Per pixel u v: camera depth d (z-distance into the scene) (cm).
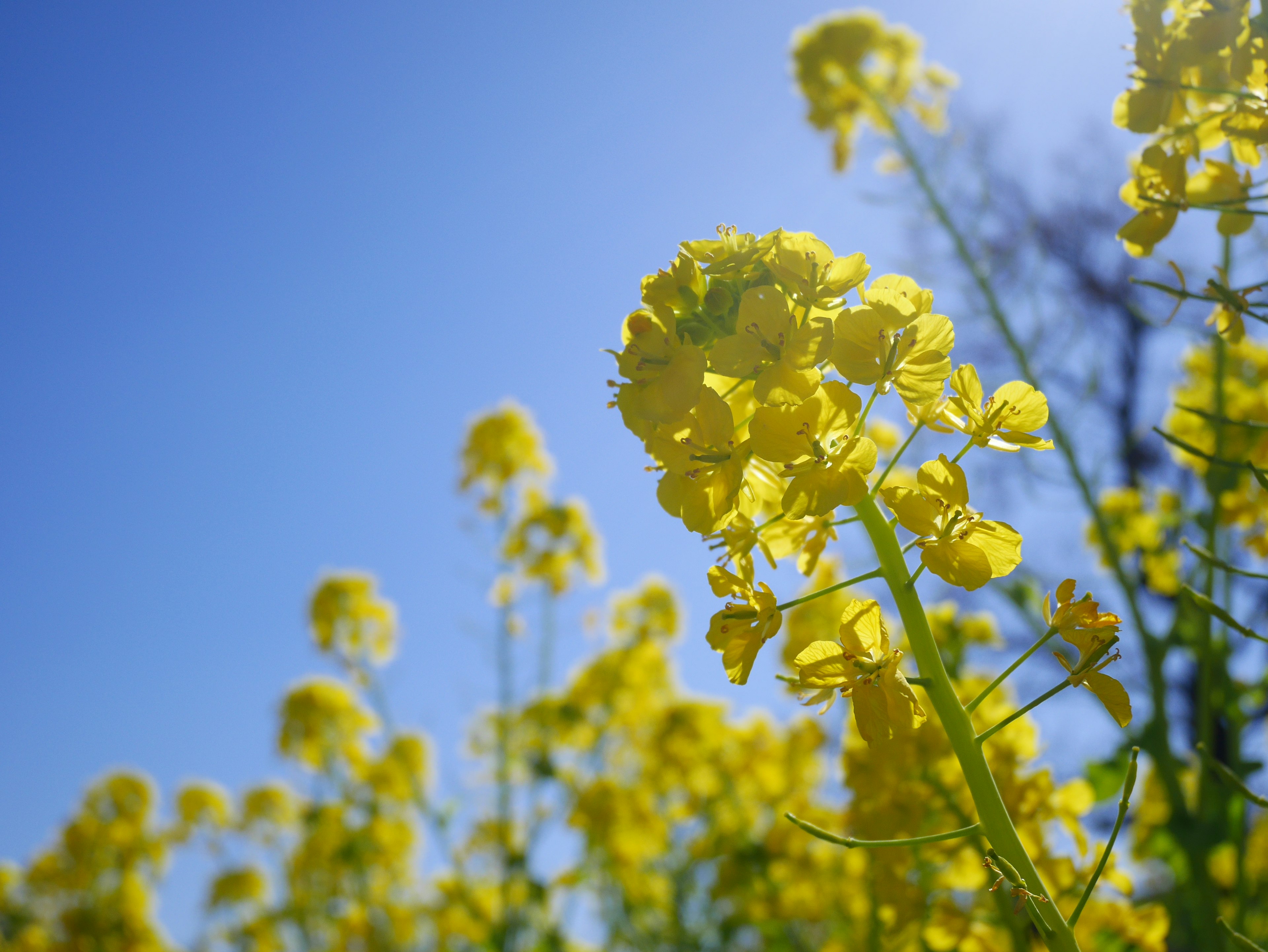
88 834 104
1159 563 39
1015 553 15
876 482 16
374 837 87
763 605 15
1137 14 20
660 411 15
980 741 14
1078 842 22
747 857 48
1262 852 29
